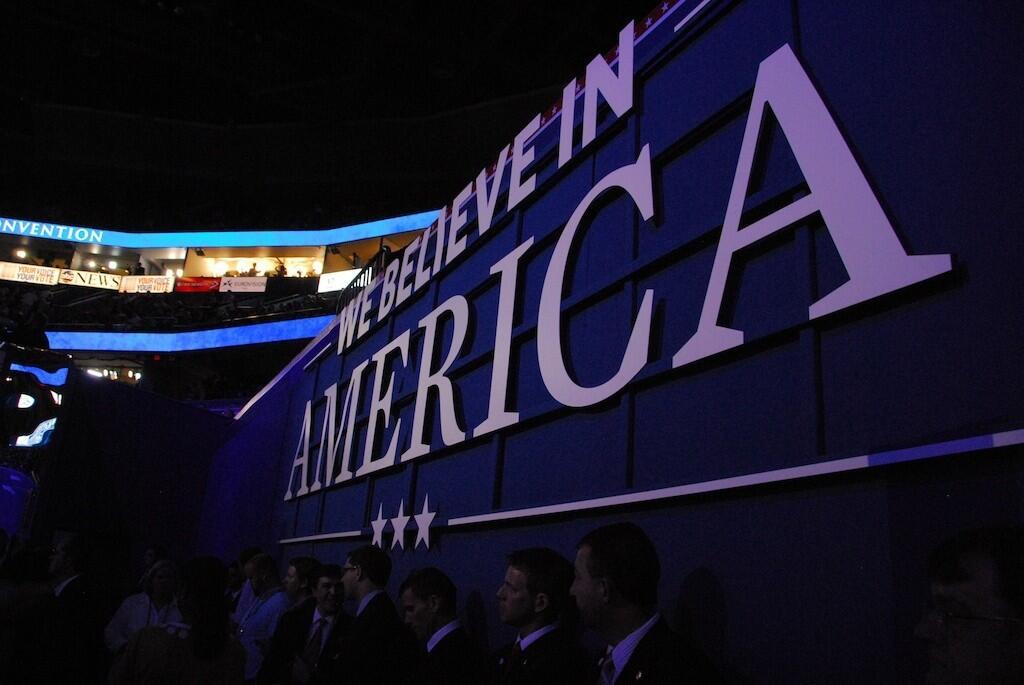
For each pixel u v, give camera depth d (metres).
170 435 10.02
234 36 24.09
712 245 2.97
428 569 3.68
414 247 6.53
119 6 22.72
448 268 5.59
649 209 3.29
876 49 2.43
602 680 2.42
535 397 3.96
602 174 3.85
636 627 2.34
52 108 29.14
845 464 2.16
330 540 6.80
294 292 27.98
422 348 5.56
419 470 5.27
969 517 1.89
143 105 30.14
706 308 2.81
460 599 4.33
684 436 2.88
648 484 3.00
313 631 4.89
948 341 2.02
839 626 2.14
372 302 7.37
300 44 24.38
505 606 2.96
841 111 2.50
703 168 3.13
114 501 9.07
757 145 2.77
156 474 9.71
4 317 24.83
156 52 24.62
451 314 5.33
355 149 29.39
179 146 30.31
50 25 24.16
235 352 26.41
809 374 2.39
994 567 1.39
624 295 3.40
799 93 2.62
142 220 33.00
